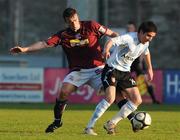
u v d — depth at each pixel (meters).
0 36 118.00
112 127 26.77
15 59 94.31
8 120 35.50
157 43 120.56
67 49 27.72
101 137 25.19
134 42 26.28
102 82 26.86
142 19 123.00
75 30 27.38
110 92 26.52
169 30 122.19
